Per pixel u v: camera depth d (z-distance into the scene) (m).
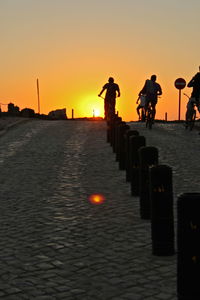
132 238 6.49
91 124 24.81
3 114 35.50
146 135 18.42
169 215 5.79
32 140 18.42
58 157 14.29
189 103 20.31
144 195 7.39
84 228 7.03
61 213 7.95
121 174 11.50
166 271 5.27
